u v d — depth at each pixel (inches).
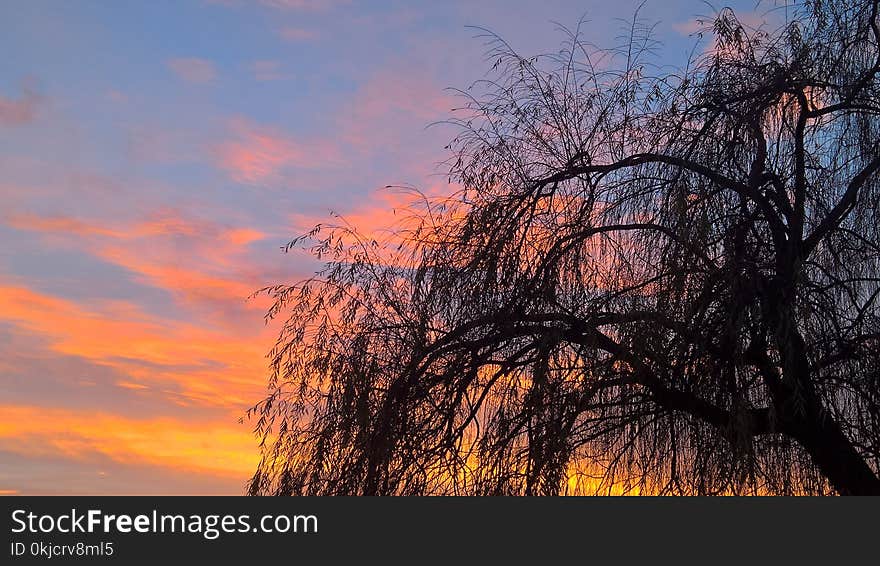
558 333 281.4
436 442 298.2
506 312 297.1
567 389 275.4
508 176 319.6
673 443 275.1
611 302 284.5
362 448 297.4
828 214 285.4
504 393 293.0
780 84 297.4
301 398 312.7
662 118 308.2
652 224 291.1
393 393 302.0
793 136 299.3
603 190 305.9
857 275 284.7
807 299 265.1
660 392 272.1
